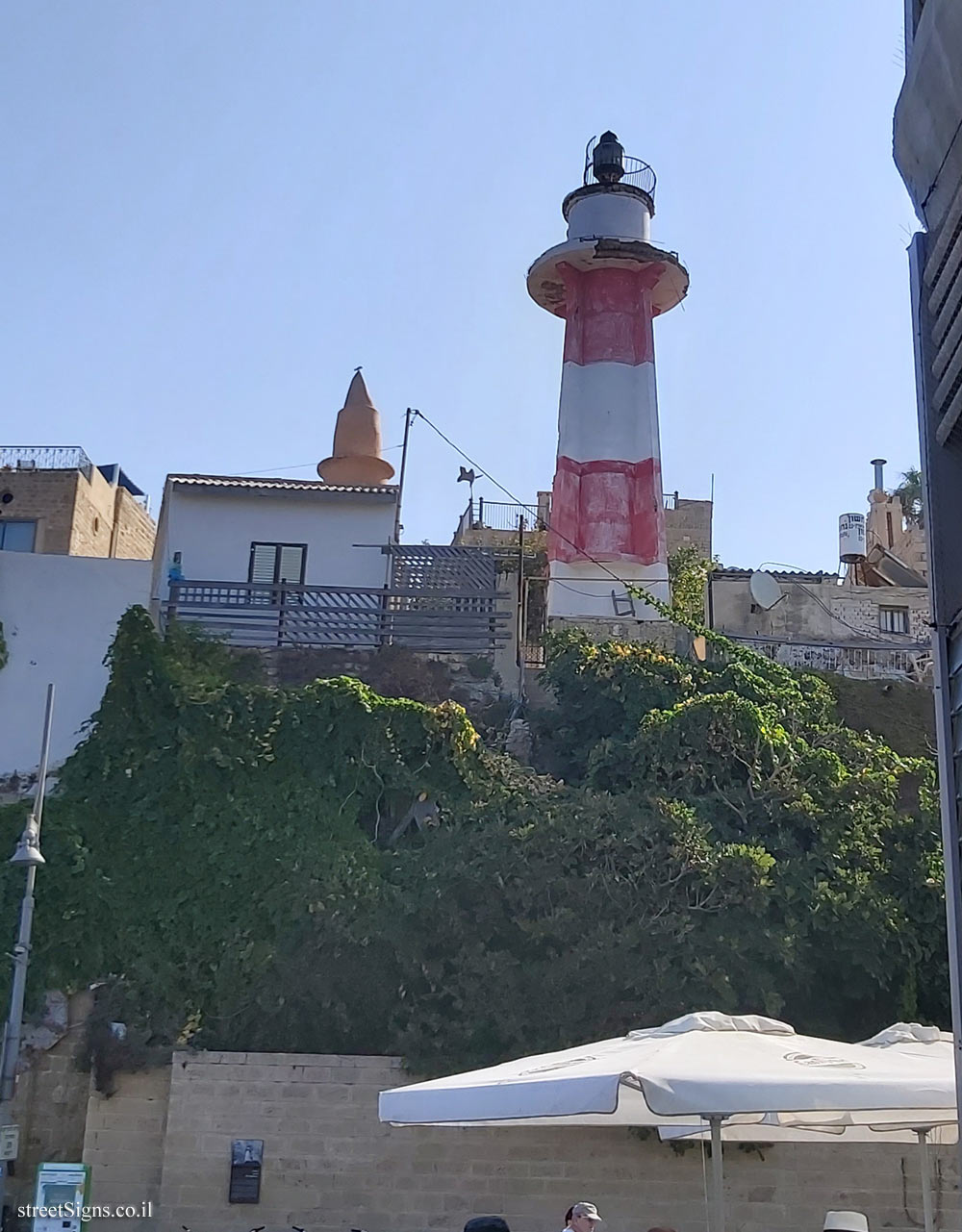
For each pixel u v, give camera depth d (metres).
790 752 24.23
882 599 38.69
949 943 8.35
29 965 21.36
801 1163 18.36
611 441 35.81
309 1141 19.02
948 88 8.84
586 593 34.50
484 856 21.38
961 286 8.62
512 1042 19.75
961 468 9.01
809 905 21.30
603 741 25.17
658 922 20.48
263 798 23.73
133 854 23.05
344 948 20.98
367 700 24.66
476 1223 11.54
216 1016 21.00
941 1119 13.66
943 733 8.62
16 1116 20.58
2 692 27.97
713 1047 11.68
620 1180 18.47
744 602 39.06
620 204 37.56
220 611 30.09
